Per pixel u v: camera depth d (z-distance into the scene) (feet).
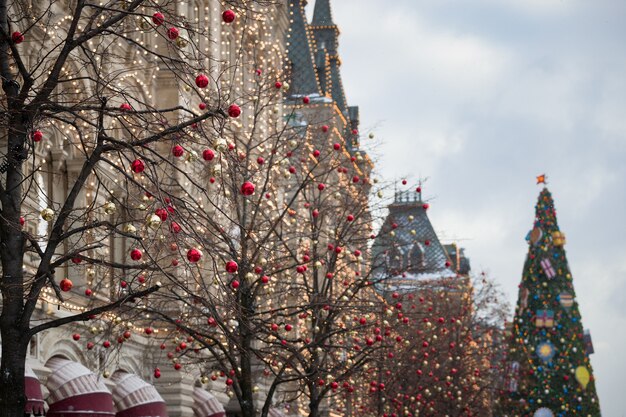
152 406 111.04
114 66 115.85
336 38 316.60
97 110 59.98
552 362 274.77
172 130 59.93
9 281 59.31
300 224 144.56
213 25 148.56
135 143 60.34
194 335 89.86
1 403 58.29
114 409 101.91
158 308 95.91
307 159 131.34
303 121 231.30
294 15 270.05
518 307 280.51
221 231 64.59
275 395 167.22
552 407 273.75
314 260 106.01
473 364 213.46
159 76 130.72
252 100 104.27
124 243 117.29
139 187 59.98
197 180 127.65
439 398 186.80
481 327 240.53
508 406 275.18
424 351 150.20
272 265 107.14
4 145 78.89
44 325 60.08
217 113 59.57
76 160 107.24
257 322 103.50
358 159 118.93
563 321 275.80
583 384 273.95
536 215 280.72
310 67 263.49
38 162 99.96
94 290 80.53
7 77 60.90
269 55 181.98
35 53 96.73
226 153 60.18
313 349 106.22
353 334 112.57
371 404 162.91
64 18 101.24
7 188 60.13
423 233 345.10
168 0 71.46
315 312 106.11
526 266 280.51
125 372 117.60
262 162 96.32
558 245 278.87
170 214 60.39
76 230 60.85
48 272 59.98
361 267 168.66
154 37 128.98
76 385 95.71
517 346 277.44
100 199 111.45
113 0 73.26
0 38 61.05
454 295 236.22
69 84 102.42
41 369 93.71
